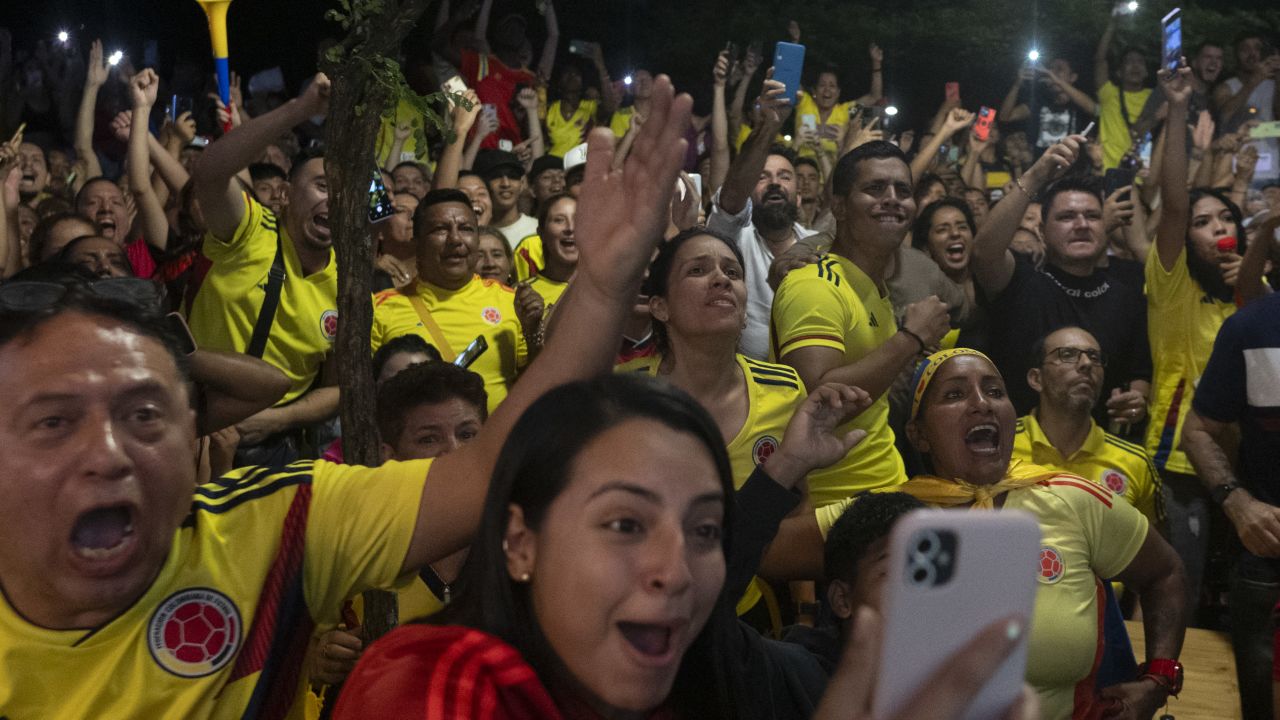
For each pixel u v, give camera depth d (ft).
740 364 12.48
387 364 14.55
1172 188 18.34
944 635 3.67
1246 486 13.55
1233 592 13.10
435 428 10.71
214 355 6.86
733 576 7.32
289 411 15.40
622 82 36.52
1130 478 15.11
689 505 4.23
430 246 17.90
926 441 12.13
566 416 4.34
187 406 5.48
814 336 13.61
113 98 35.27
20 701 5.33
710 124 34.27
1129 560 11.39
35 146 26.48
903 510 8.40
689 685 5.24
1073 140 17.69
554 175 27.68
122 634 5.44
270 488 5.87
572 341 5.50
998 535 3.67
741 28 36.68
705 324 11.90
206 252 15.40
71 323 5.12
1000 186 34.30
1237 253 18.48
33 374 5.01
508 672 4.30
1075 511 11.12
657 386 4.48
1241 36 32.86
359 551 5.85
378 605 7.78
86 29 39.37
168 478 5.27
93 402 5.08
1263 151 30.22
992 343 19.03
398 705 4.17
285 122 14.38
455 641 4.37
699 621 4.33
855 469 13.41
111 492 5.07
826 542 8.73
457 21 32.83
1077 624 10.80
